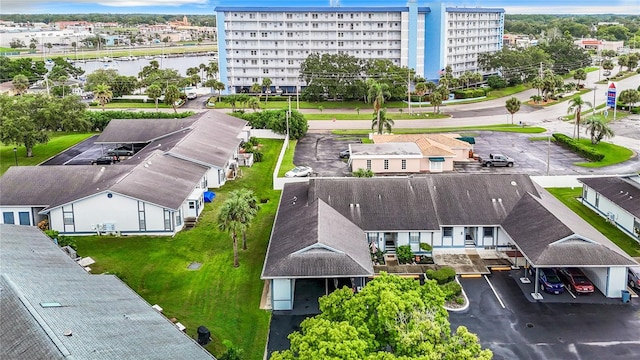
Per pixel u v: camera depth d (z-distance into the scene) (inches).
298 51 6599.4
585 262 1820.9
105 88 5457.7
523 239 2001.7
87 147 3991.1
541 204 2174.0
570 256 1840.6
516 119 5054.1
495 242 2239.2
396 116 5236.2
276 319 1734.7
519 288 1923.0
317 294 1882.4
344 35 6569.9
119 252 2208.4
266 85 6117.1
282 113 4313.5
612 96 4933.6
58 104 4033.0
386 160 3331.7
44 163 3563.0
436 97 5315.0
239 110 5251.0
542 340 1606.8
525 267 2023.9
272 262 1814.7
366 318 1291.8
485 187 2356.1
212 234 2393.0
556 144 4050.2
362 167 3331.7
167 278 2001.7
